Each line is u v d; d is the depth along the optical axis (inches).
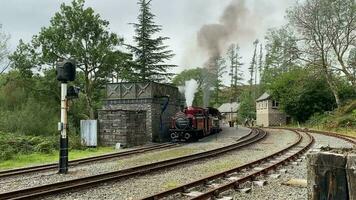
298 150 770.2
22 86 1199.6
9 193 347.9
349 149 180.5
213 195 337.1
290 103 2086.6
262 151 781.3
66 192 373.1
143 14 1684.3
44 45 1178.6
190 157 660.7
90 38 1216.2
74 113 1223.5
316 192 161.0
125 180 446.3
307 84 1919.3
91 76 1261.1
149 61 1686.8
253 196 348.5
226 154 727.7
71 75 514.0
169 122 1167.0
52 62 1187.3
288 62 1717.5
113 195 363.3
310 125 1862.7
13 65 1211.2
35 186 394.0
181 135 1073.5
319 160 161.2
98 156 693.9
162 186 410.0
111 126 954.1
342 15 1582.2
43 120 1068.5
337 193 156.9
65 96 516.4
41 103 1170.0
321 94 1990.7
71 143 903.1
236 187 378.6
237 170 484.7
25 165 633.6
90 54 1188.5
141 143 997.8
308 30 1633.9
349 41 1606.8
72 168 559.5
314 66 1704.0
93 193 372.2
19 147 799.7
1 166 629.9
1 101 1122.7
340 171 156.6
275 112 2669.8
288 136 1217.4
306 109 2039.9
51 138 909.2
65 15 1189.1
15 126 991.6
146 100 1071.0
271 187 391.5
